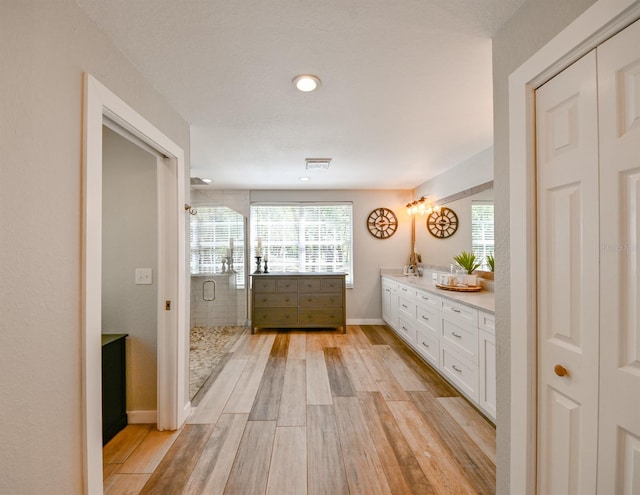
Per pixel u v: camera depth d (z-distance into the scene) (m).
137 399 2.24
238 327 4.77
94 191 1.25
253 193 5.18
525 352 1.19
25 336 0.97
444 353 2.92
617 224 0.90
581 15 0.95
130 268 2.26
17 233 0.94
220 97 1.98
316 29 1.37
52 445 1.07
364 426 2.17
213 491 1.59
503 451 1.35
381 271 5.20
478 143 2.93
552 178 1.11
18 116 0.94
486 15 1.28
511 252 1.26
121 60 1.49
